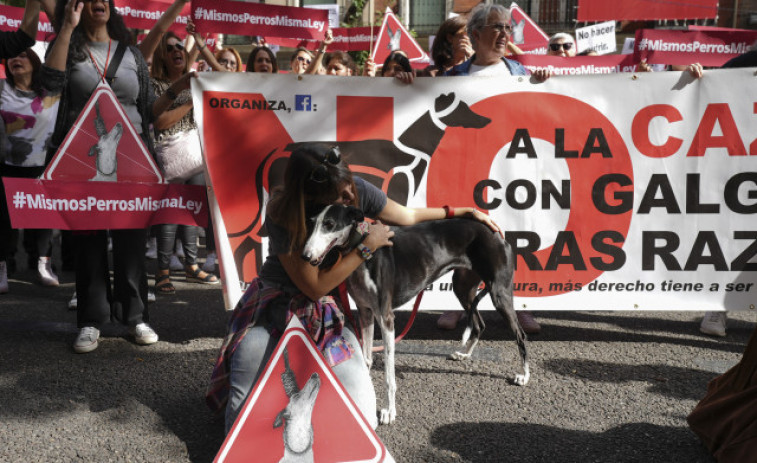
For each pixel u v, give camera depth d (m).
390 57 5.55
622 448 2.78
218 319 4.63
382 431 2.91
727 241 4.16
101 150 3.73
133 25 6.59
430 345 4.11
